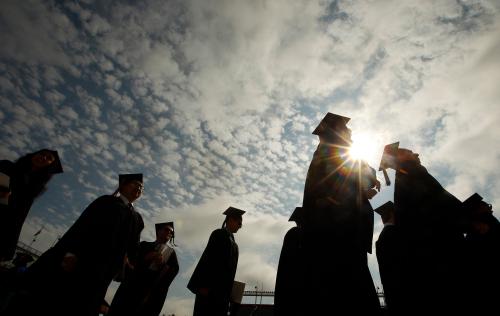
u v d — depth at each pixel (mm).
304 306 2365
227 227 6016
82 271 3098
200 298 4914
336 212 2625
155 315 5418
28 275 2920
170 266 5879
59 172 3711
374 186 3066
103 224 3473
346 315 2188
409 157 3740
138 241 4352
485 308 2768
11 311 2705
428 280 2838
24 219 3301
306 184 2910
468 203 3744
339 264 2406
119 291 5332
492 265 3215
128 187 4082
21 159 3479
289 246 3291
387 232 3982
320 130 3262
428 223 3148
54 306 2822
